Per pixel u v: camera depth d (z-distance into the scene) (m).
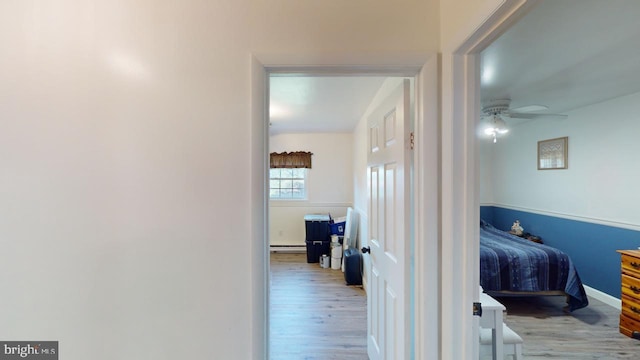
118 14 1.07
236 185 1.09
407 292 1.27
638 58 1.85
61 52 1.06
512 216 4.43
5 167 1.06
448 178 1.04
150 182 1.08
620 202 2.89
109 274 1.08
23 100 1.06
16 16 1.05
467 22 0.91
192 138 1.08
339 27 1.10
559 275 2.77
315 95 2.53
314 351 2.14
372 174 1.90
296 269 4.18
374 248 1.85
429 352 1.10
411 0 1.10
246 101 1.08
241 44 1.09
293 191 5.21
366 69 1.12
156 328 1.09
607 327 2.53
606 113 2.99
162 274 1.09
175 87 1.08
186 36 1.08
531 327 2.53
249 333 1.09
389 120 1.51
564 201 3.53
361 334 2.39
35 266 1.07
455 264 1.03
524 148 4.18
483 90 2.56
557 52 1.76
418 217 1.15
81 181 1.07
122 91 1.07
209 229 1.09
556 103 3.05
